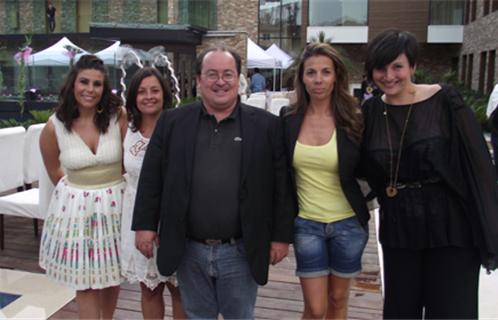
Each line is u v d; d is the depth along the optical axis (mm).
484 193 2029
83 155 2559
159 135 2260
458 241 2086
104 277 2594
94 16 16172
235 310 2299
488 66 14742
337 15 19547
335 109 2309
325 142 2299
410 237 2143
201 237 2199
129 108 2553
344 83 2305
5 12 17094
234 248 2207
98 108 2619
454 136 2068
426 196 2105
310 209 2381
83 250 2557
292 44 19797
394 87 2092
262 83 14680
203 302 2316
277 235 2240
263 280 2209
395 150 2113
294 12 19688
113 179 2666
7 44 16625
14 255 4176
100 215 2582
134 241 2549
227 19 16250
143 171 2291
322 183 2348
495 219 2010
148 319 2693
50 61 12219
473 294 2143
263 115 2234
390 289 2275
